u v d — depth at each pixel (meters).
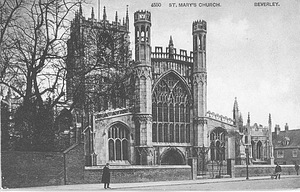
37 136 38.91
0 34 40.28
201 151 62.38
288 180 47.47
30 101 39.81
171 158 62.72
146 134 59.28
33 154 36.31
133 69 57.88
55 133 40.56
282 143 87.56
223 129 63.88
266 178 50.88
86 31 44.81
